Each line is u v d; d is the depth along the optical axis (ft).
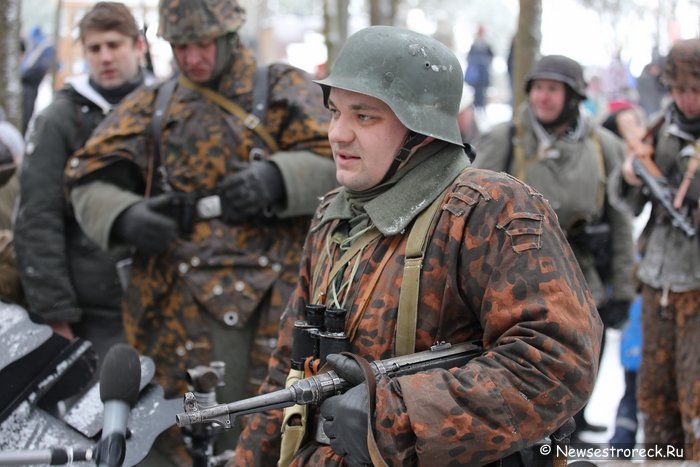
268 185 12.35
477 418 6.73
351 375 7.16
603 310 16.78
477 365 6.88
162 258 12.74
